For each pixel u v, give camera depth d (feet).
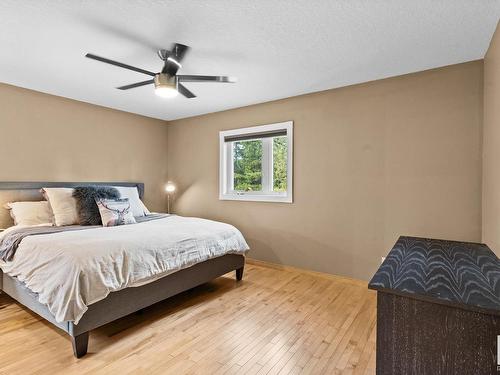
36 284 6.53
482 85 8.13
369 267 10.00
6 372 5.43
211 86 10.43
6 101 10.20
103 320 6.34
